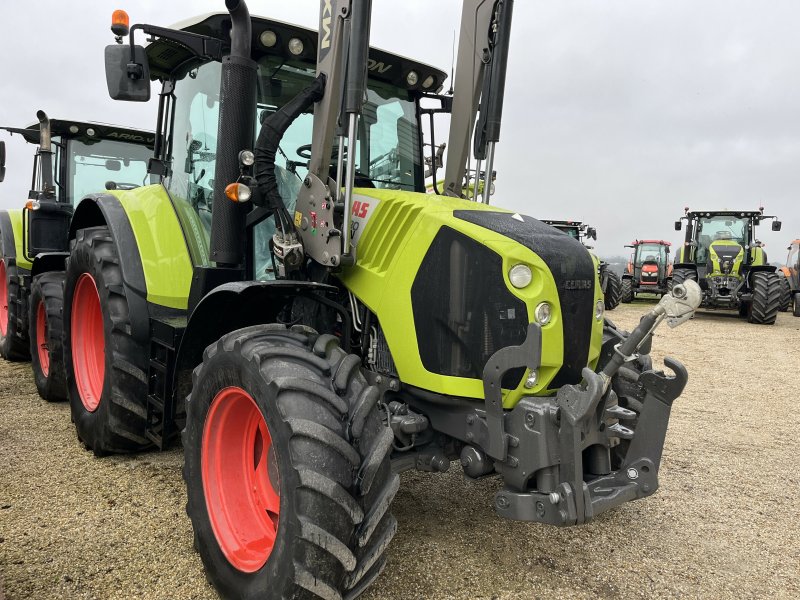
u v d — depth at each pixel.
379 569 2.10
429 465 2.57
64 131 6.09
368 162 3.37
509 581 2.54
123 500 3.13
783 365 8.10
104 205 3.57
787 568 2.77
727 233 15.05
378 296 2.57
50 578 2.42
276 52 3.04
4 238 6.12
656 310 2.13
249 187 2.71
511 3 2.91
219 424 2.40
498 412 2.23
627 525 3.14
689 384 6.80
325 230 2.61
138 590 2.37
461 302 2.34
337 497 1.90
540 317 2.25
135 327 3.25
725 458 4.25
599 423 2.32
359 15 2.37
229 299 2.59
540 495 2.20
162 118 3.86
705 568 2.74
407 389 2.54
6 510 2.99
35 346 4.97
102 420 3.44
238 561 2.22
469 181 3.30
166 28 2.91
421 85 3.59
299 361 2.16
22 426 4.25
